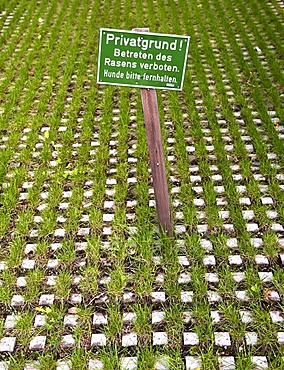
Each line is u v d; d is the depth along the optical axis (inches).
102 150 178.7
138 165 169.6
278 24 284.5
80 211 150.8
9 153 177.9
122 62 113.7
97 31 282.8
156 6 323.0
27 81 229.9
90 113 201.9
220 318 117.6
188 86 220.5
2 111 207.2
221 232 142.6
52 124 195.0
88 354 109.9
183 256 135.0
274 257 133.8
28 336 114.4
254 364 107.0
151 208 150.4
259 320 116.1
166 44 111.5
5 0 339.9
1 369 108.5
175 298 123.0
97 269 130.6
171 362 106.8
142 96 117.8
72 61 244.8
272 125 187.8
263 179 163.3
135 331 115.6
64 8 320.5
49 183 165.3
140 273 128.4
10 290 125.7
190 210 147.6
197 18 297.4
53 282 128.4
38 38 276.2
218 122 195.2
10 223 148.8
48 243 140.9
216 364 107.6
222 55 247.3
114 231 143.5
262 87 219.3
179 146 178.1
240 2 323.0
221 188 160.1
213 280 127.8
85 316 118.6
